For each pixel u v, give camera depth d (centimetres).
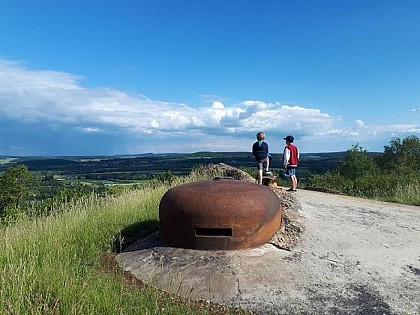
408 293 539
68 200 1081
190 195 648
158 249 657
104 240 730
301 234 695
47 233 727
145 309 468
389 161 3291
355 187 1518
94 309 445
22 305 435
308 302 516
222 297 530
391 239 712
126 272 618
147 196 1004
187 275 576
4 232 775
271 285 550
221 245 627
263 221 641
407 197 1204
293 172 1067
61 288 482
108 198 1023
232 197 635
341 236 707
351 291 540
